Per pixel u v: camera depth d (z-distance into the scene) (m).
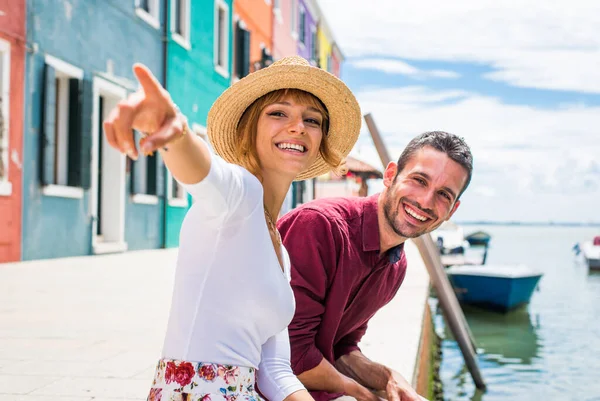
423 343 5.69
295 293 2.42
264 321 1.67
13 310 5.55
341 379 2.49
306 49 31.47
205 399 1.56
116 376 3.36
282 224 2.54
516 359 8.68
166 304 6.07
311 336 2.46
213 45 18.52
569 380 7.41
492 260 34.03
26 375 3.37
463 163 2.43
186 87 16.53
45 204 10.59
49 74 10.52
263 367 1.89
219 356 1.59
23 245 10.09
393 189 2.48
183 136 1.30
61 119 11.44
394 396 2.64
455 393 6.75
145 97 1.23
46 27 10.49
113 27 12.74
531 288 13.63
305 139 1.92
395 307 6.11
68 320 5.09
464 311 13.47
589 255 25.17
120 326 4.87
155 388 1.63
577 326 11.71
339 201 2.59
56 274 8.54
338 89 1.96
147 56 14.46
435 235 23.06
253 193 1.55
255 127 1.93
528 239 94.25
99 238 12.88
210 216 1.52
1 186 9.47
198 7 17.28
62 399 2.94
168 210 15.41
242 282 1.58
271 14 24.50
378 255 2.54
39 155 10.42
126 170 13.37
